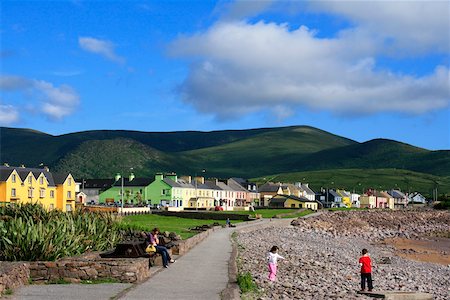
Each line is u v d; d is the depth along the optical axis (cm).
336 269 4419
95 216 4262
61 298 2072
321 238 8925
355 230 12212
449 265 6141
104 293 2186
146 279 2605
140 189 16100
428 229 13800
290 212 14438
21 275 2338
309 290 2945
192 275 2814
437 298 3388
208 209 15025
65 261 2470
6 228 2855
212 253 4144
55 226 3125
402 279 4284
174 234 4956
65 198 11738
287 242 6825
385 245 9019
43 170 11606
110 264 2484
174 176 16738
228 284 2538
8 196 10081
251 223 9788
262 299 2344
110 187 17200
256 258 4247
